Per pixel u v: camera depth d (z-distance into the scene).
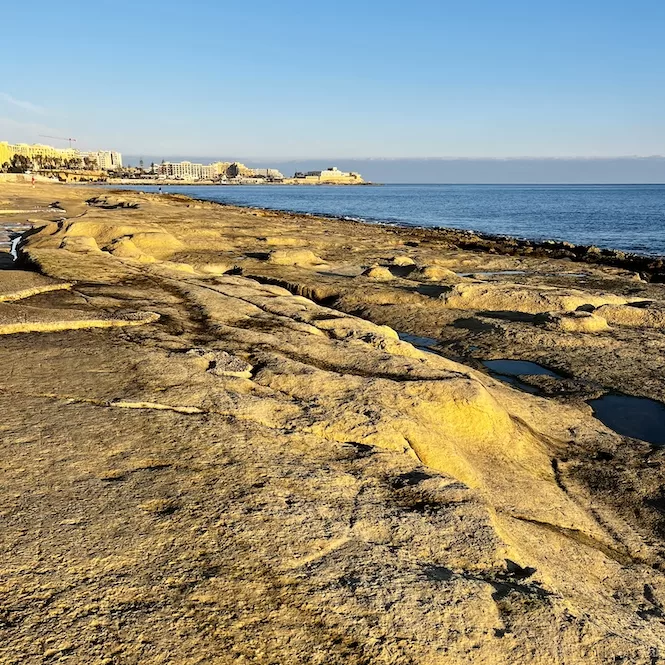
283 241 34.97
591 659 4.32
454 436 9.12
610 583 6.66
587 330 18.08
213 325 12.23
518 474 8.86
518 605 4.70
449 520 5.82
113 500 5.28
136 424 6.93
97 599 4.09
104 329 11.37
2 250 23.25
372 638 4.04
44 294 13.90
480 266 31.23
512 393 12.71
